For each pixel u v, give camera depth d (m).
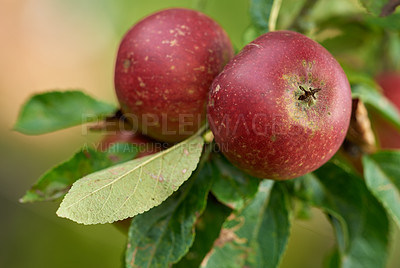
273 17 0.45
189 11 0.43
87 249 0.71
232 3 0.70
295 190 0.45
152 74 0.42
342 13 0.52
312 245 0.73
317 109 0.39
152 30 0.42
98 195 0.39
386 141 0.50
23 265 0.71
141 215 0.42
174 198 0.42
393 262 0.71
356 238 0.46
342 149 0.46
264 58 0.39
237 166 0.41
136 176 0.40
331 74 0.40
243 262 0.43
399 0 0.42
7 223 0.74
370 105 0.48
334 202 0.45
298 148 0.39
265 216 0.44
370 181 0.45
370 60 0.55
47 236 0.72
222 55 0.43
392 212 0.44
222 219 0.44
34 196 0.42
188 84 0.42
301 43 0.40
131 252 0.41
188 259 0.44
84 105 0.48
